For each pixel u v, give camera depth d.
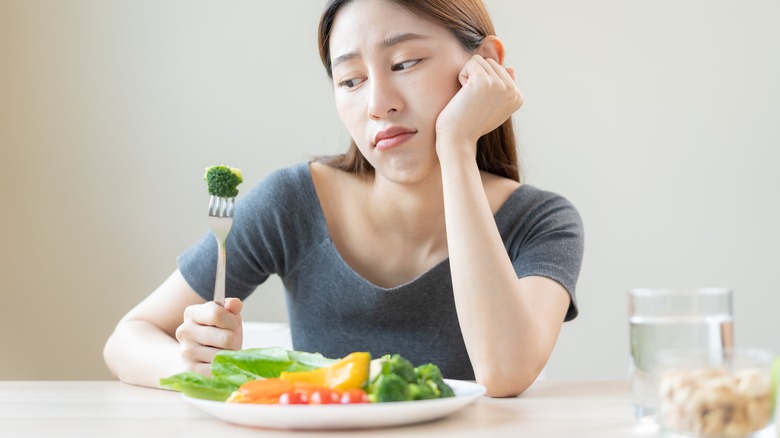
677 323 0.77
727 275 2.74
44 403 1.06
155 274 2.79
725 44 2.74
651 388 0.81
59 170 2.81
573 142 2.77
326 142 2.80
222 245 1.21
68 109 2.82
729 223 2.74
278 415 0.80
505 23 2.79
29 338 2.77
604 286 2.76
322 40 1.46
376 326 1.57
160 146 2.82
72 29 2.83
